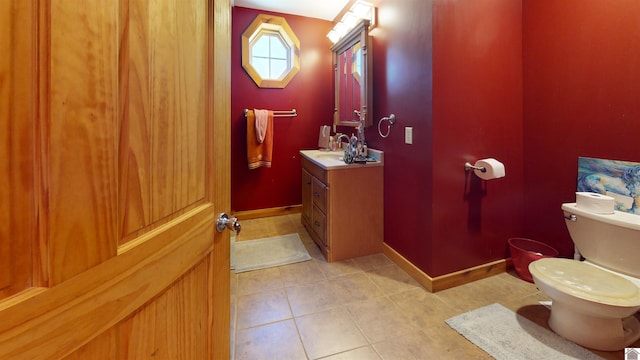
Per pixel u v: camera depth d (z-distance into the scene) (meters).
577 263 1.53
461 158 1.92
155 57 0.57
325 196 2.38
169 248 0.63
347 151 2.59
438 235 1.90
